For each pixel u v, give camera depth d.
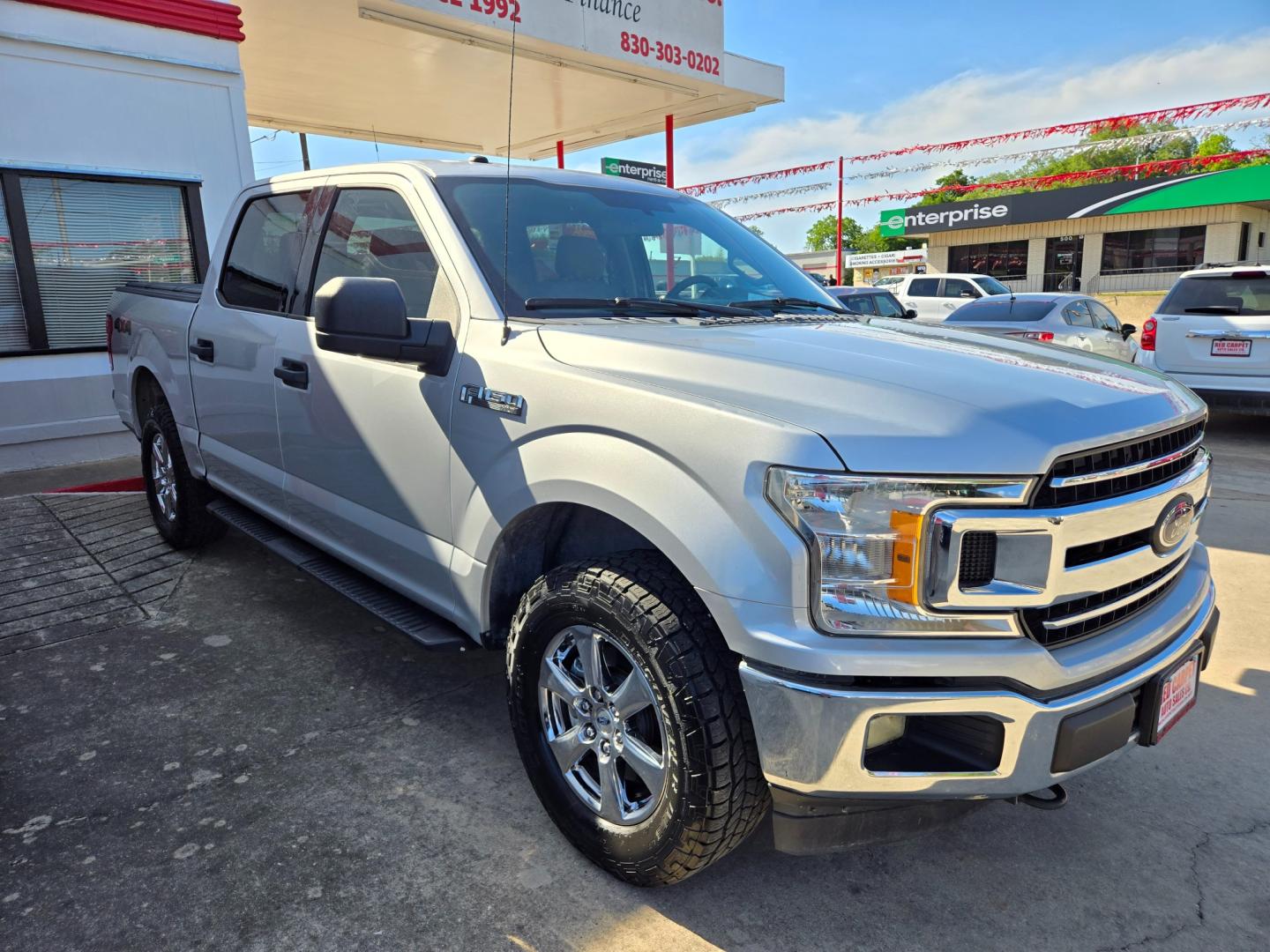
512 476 2.38
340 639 3.82
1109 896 2.31
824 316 3.00
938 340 2.54
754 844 2.52
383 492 2.93
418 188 2.95
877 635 1.81
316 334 2.69
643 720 2.22
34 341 6.74
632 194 3.43
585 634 2.26
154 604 4.18
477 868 2.37
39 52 6.39
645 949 2.10
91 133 6.70
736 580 1.87
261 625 3.96
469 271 2.69
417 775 2.81
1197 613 2.30
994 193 36.38
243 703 3.27
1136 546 2.04
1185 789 2.79
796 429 1.86
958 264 35.88
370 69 9.39
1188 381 8.35
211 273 4.12
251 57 8.91
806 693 1.81
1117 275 32.25
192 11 7.02
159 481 4.83
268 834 2.50
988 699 1.81
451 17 7.71
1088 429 1.92
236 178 7.51
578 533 2.64
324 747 2.97
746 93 10.69
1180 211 30.20
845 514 1.80
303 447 3.31
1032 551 1.82
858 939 2.14
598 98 10.78
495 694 3.36
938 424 1.84
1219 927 2.20
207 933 2.13
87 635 3.84
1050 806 2.06
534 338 2.46
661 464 2.03
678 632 2.01
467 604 2.63
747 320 2.77
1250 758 2.97
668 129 11.59
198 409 4.13
